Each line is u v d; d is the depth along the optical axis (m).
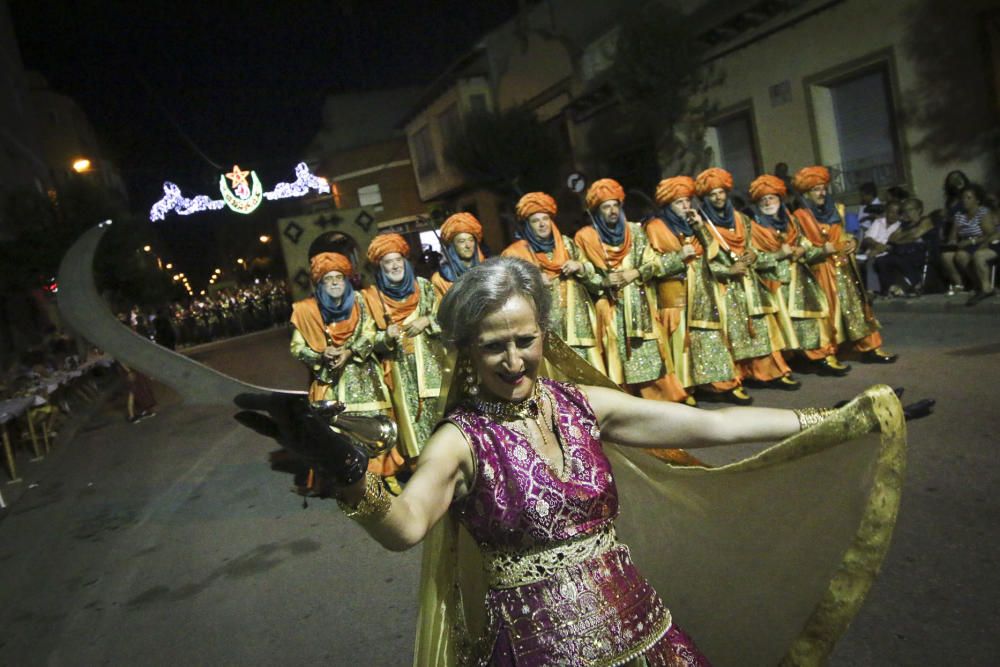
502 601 1.79
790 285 7.40
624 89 15.32
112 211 20.72
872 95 12.70
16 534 7.10
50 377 12.48
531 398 1.91
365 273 10.92
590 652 1.72
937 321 9.22
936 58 11.57
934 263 10.38
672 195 7.04
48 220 18.64
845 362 7.99
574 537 1.79
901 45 11.97
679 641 1.83
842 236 7.53
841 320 7.52
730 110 15.27
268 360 19.08
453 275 6.34
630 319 6.80
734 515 2.16
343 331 5.95
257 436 9.47
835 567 2.03
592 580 1.78
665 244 6.98
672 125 15.57
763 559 2.14
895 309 10.40
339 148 37.47
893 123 12.44
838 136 13.48
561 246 6.76
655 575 2.32
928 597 3.39
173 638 4.36
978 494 4.27
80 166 21.17
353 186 37.34
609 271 6.77
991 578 3.44
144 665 4.10
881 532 1.93
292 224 11.41
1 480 9.43
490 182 20.86
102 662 4.23
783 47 13.84
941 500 4.28
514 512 1.78
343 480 1.52
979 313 9.09
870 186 11.79
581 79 20.69
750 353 7.20
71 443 11.23
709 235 7.00
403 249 6.10
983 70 11.04
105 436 11.45
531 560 1.79
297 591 4.68
